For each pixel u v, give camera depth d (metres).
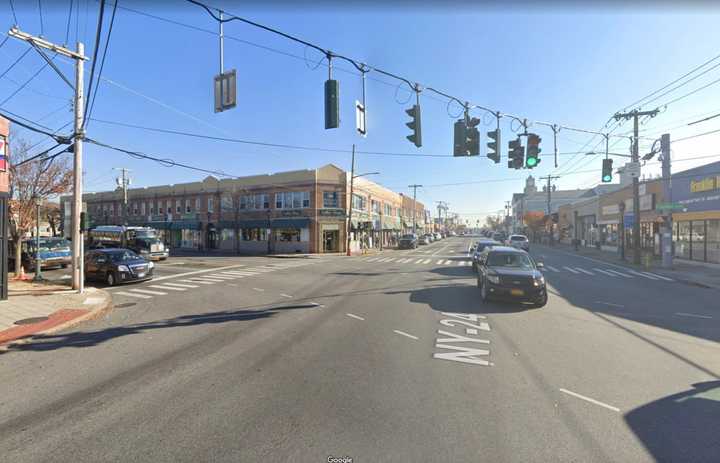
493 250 11.35
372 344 6.67
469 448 3.44
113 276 14.97
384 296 11.59
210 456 3.34
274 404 4.36
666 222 20.36
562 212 56.16
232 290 13.28
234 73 7.15
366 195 43.25
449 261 25.67
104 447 3.50
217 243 43.44
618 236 34.84
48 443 3.58
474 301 10.70
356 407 4.26
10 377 5.35
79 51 12.59
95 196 57.00
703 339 7.00
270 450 3.43
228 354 6.21
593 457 3.31
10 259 21.25
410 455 3.33
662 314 9.16
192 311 9.88
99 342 7.09
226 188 42.12
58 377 5.32
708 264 21.39
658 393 4.62
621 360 5.81
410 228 71.56
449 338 7.03
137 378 5.22
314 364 5.68
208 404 4.38
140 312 9.94
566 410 4.18
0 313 9.66
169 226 46.81
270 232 38.53
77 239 13.10
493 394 4.59
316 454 3.36
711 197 20.75
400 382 4.96
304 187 36.78
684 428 3.80
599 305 10.25
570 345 6.59
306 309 9.79
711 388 4.78
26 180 17.00
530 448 3.45
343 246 36.78
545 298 9.80
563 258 28.70
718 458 3.31
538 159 12.48
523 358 5.90
